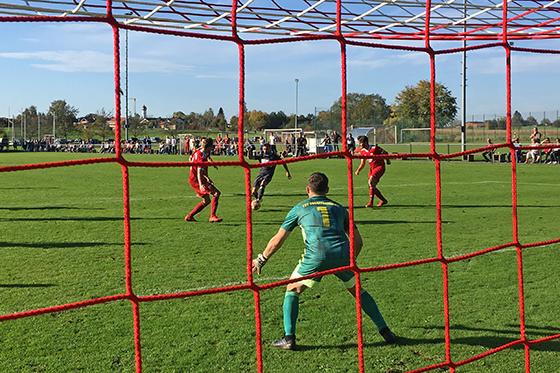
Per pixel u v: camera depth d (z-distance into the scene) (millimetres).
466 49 3887
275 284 3340
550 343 4820
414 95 53469
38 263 7566
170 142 50438
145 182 20984
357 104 73875
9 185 19719
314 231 4727
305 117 76312
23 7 5934
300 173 25406
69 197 15953
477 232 9953
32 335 4914
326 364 4414
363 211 12742
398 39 7496
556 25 7648
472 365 4395
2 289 6309
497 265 7359
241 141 3275
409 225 10695
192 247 8672
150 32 2967
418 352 4648
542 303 5828
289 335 4695
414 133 48156
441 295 6086
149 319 5352
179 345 4746
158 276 6879
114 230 10242
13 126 78750
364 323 5281
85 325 5172
